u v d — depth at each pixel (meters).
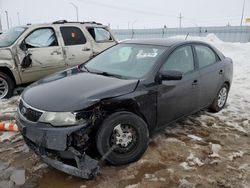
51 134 2.91
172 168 3.37
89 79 3.66
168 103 3.87
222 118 5.07
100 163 3.25
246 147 4.00
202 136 4.29
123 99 3.27
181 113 4.23
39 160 3.50
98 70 4.14
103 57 4.57
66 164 3.00
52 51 6.45
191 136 4.26
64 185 3.03
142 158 3.56
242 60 11.81
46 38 6.46
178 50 4.25
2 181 3.09
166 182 3.10
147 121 3.62
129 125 3.33
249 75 8.86
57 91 3.31
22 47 6.03
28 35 6.16
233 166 3.47
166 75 3.63
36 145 3.13
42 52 6.30
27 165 3.40
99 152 3.15
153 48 4.23
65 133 2.89
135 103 3.39
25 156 3.60
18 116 3.33
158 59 3.91
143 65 3.91
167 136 4.24
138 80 3.57
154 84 3.64
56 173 3.24
